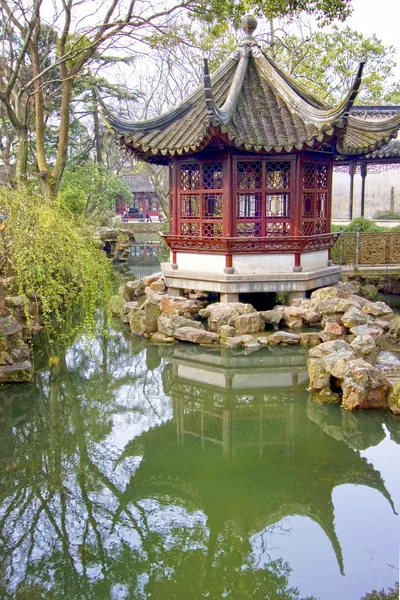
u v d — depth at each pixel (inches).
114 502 216.7
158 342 424.2
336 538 187.2
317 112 413.1
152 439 271.7
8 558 183.3
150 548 189.0
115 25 532.4
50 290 307.9
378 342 355.6
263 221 441.4
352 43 1013.8
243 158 430.3
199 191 452.8
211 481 231.5
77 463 247.3
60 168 610.2
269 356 378.6
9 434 276.4
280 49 1003.3
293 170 434.9
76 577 174.1
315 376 307.9
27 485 228.4
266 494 219.9
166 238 475.5
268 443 263.3
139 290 562.9
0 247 294.0
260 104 449.4
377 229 649.0
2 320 332.5
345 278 544.7
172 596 166.2
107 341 436.1
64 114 602.9
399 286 569.6
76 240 303.7
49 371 368.8
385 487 220.4
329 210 488.4
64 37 557.9
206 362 377.1
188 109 484.7
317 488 221.3
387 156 698.8
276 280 441.4
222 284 440.1
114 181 1082.7
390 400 281.9
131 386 343.6
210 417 295.6
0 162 1048.2
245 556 182.1
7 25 653.9
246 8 526.0
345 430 270.2
